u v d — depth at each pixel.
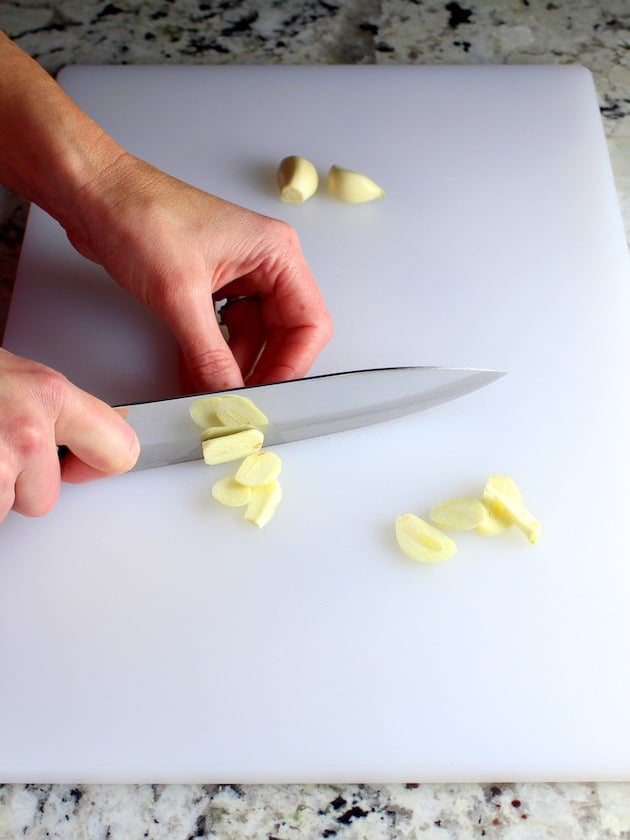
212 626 0.46
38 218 0.58
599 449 0.50
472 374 0.49
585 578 0.46
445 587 0.46
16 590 0.47
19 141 0.51
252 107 0.63
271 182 0.60
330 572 0.47
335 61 0.69
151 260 0.49
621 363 0.53
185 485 0.49
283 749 0.43
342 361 0.53
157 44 0.70
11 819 0.43
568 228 0.58
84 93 0.64
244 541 0.48
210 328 0.49
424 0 0.72
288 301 0.51
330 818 0.43
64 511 0.49
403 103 0.63
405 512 0.48
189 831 0.43
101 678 0.45
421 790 0.44
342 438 0.50
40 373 0.42
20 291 0.56
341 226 0.58
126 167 0.51
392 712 0.44
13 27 0.71
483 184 0.59
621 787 0.44
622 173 0.64
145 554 0.48
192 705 0.44
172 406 0.47
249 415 0.48
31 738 0.44
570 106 0.63
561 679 0.44
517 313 0.55
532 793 0.44
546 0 0.72
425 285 0.56
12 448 0.41
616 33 0.70
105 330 0.54
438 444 0.50
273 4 0.72
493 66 0.64
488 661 0.45
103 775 0.43
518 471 0.49
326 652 0.45
